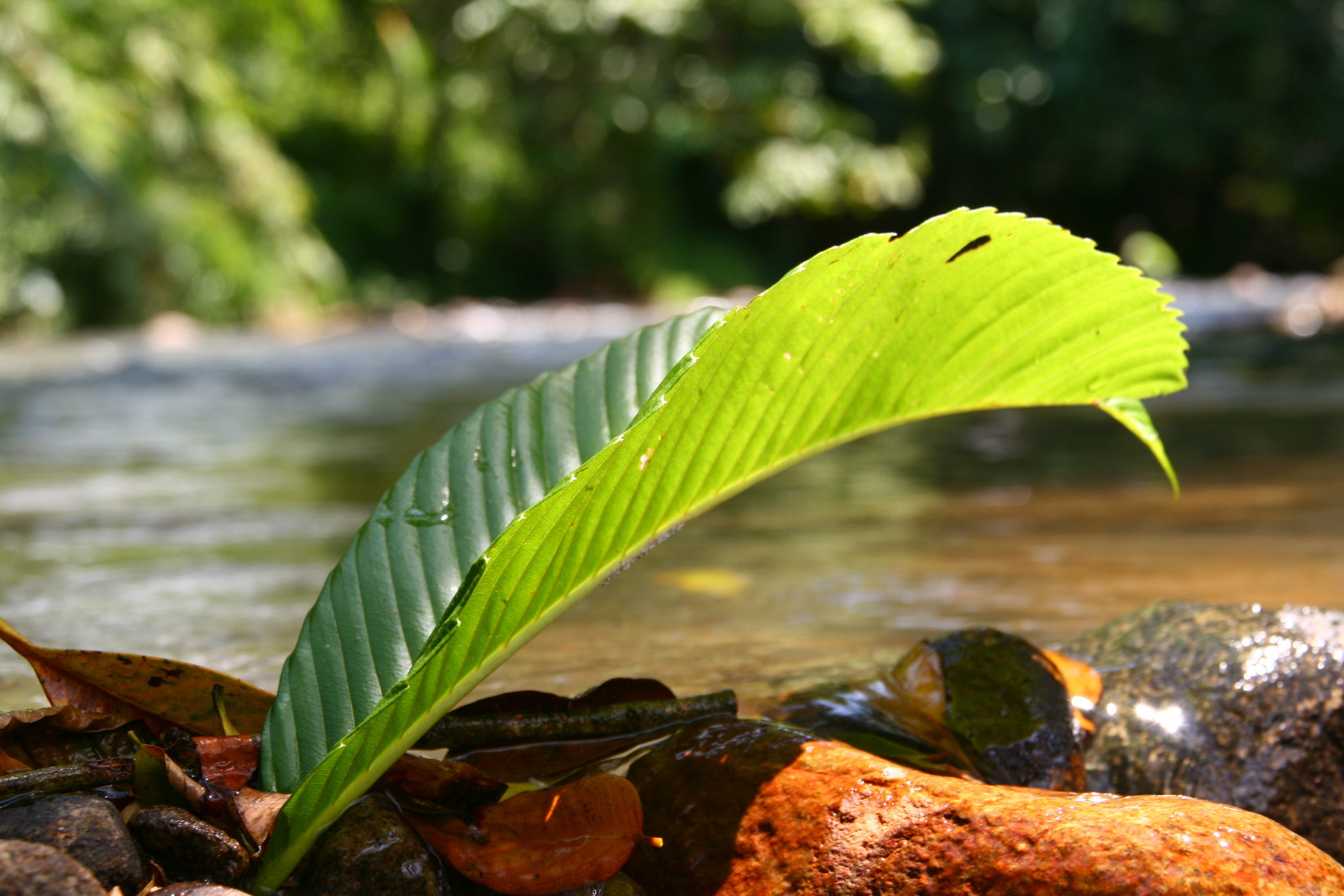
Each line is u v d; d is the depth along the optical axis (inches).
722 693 55.1
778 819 46.6
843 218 884.6
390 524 47.9
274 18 639.8
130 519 132.6
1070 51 829.8
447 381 334.3
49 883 36.3
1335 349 370.0
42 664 45.7
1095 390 44.7
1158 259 848.9
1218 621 65.4
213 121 589.6
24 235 539.2
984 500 140.0
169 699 46.9
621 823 46.2
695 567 103.8
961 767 57.4
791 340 40.2
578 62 789.2
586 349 438.0
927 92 868.0
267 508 139.2
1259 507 128.3
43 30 510.6
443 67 781.3
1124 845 40.2
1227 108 826.2
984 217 38.8
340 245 748.0
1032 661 62.9
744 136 810.8
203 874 41.5
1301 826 56.6
